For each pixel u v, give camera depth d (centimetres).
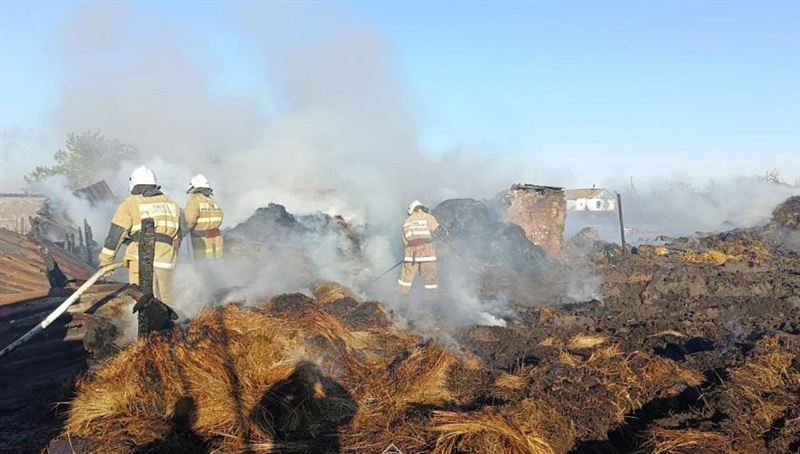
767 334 679
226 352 458
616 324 758
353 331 604
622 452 409
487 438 388
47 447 364
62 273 766
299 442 392
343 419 429
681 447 386
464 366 541
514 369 557
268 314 567
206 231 726
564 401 462
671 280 1002
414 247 870
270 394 428
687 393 487
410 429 411
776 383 490
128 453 360
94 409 392
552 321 759
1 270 655
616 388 490
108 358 464
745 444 392
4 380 468
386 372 507
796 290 957
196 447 376
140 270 500
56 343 511
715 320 786
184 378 421
